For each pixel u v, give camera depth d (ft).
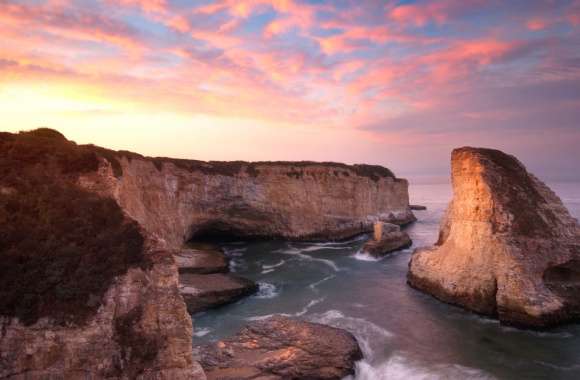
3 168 58.75
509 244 90.68
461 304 96.68
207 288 102.27
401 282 121.49
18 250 50.49
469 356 71.56
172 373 49.44
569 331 81.56
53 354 46.11
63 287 49.34
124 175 117.80
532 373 65.41
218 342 72.54
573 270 92.99
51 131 78.38
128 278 52.26
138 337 49.42
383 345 76.07
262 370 62.64
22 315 46.34
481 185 99.35
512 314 84.94
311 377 61.82
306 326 79.56
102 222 58.03
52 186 59.82
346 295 108.78
